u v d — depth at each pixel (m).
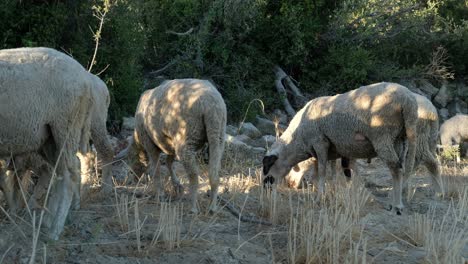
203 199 9.45
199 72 21.70
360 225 8.62
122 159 10.71
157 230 7.32
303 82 24.42
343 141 9.81
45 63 6.76
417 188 11.65
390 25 25.86
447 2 29.70
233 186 10.45
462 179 12.67
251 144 18.11
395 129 9.27
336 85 23.94
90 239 7.16
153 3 21.69
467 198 10.09
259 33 23.59
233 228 8.25
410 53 27.92
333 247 7.14
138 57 19.61
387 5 25.58
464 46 28.08
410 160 9.29
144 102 9.22
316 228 7.79
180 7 22.39
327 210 8.83
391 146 9.30
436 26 27.89
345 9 24.44
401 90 9.15
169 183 10.28
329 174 12.08
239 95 21.28
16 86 6.51
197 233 7.67
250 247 7.52
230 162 13.62
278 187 11.05
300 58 23.89
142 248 7.08
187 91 8.40
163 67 22.09
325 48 24.75
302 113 10.89
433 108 10.93
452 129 18.50
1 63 6.53
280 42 23.45
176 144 8.45
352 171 11.14
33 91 6.60
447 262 7.03
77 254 6.71
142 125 9.22
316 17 24.19
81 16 16.94
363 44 25.66
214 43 22.36
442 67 26.45
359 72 23.44
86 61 16.62
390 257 7.47
